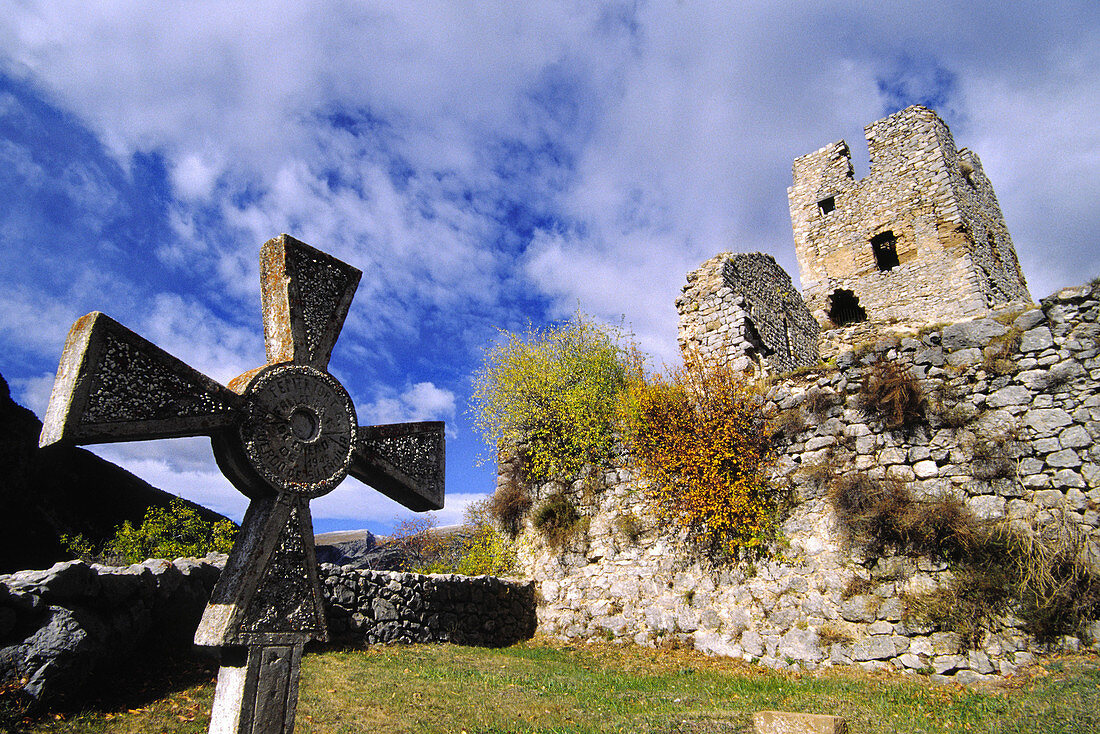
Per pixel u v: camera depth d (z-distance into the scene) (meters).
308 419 3.94
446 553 20.19
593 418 12.30
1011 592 7.37
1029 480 7.84
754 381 10.88
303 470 3.80
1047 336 8.27
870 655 8.12
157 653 6.46
